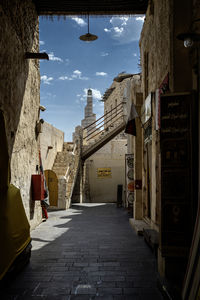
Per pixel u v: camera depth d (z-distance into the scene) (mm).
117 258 5402
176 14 5078
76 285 4082
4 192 4543
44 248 6168
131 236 7445
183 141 4273
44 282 4191
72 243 6633
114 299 3641
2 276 3764
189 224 4156
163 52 6027
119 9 8523
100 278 4355
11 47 6121
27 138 7805
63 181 13445
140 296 3729
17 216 4773
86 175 19797
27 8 7500
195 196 4188
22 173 7301
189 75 4969
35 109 8781
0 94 5461
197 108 4293
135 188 9594
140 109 9812
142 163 9359
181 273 4094
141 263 5090
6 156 4586
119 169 19922
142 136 9383
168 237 4180
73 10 8547
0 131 4605
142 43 9633
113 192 19656
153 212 7188
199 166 4027
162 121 4344
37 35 8914
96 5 8320
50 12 8805
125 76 14156
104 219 10516
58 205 13344
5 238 4117
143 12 8648
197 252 3250
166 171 4254
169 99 4359
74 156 15422
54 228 8617
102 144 17172
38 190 8391
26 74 7562
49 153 14305
